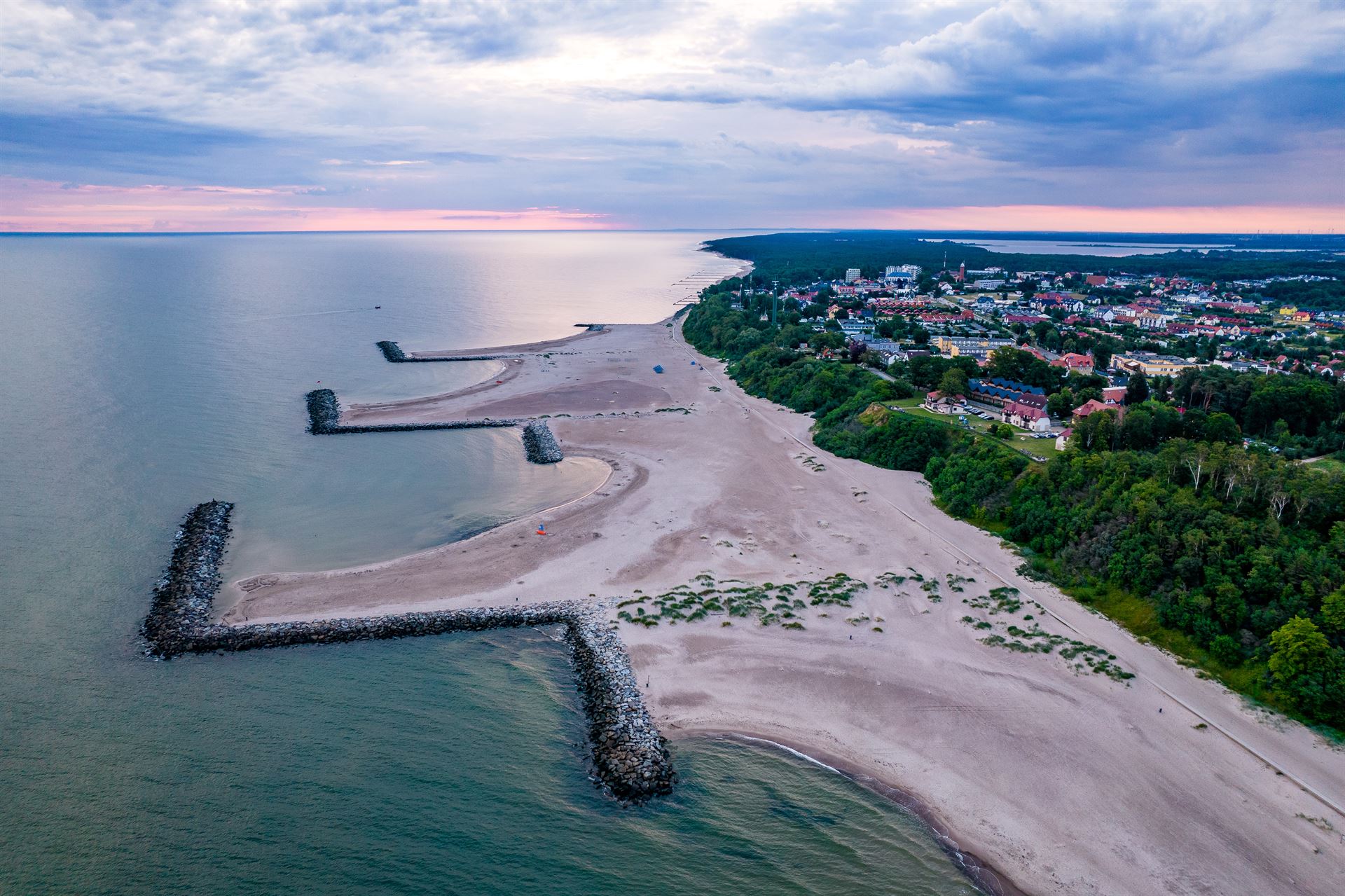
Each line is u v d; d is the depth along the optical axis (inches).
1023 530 4343.0
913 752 2755.9
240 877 2162.9
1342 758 2696.9
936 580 3905.0
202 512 4503.0
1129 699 3011.8
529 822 2422.5
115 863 2182.6
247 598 3619.6
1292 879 2249.0
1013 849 2365.9
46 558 3895.2
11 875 2121.1
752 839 2397.9
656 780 2588.6
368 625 3398.1
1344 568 3272.6
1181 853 2340.1
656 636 3376.0
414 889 2169.0
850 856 2347.4
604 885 2223.2
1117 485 4163.4
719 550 4210.1
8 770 2497.5
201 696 2923.2
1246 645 3169.3
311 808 2412.6
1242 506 3848.4
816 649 3324.3
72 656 3127.5
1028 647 3334.2
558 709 2950.3
